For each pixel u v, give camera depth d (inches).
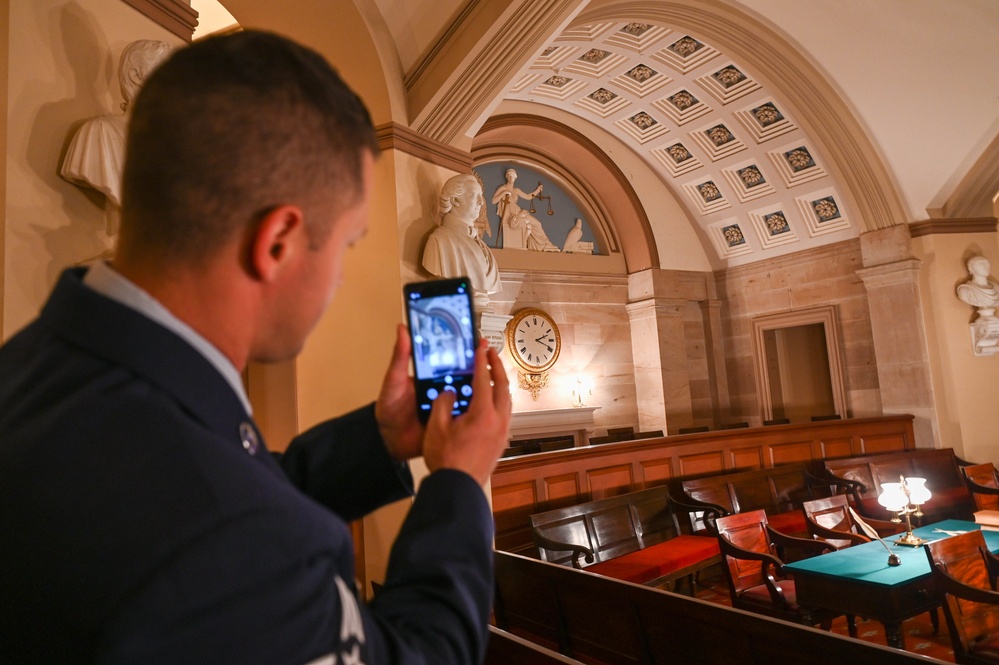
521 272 393.1
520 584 145.9
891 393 355.9
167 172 23.6
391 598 25.0
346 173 26.1
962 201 343.0
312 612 20.5
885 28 291.3
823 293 400.2
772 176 389.1
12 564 19.5
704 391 442.6
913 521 271.3
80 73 96.3
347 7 167.0
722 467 285.4
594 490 235.3
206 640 18.9
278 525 20.8
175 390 22.5
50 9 93.0
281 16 176.4
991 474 269.4
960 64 296.0
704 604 101.4
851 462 290.2
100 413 20.7
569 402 403.2
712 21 300.0
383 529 159.2
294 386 174.6
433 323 34.5
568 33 303.3
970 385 338.6
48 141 91.5
